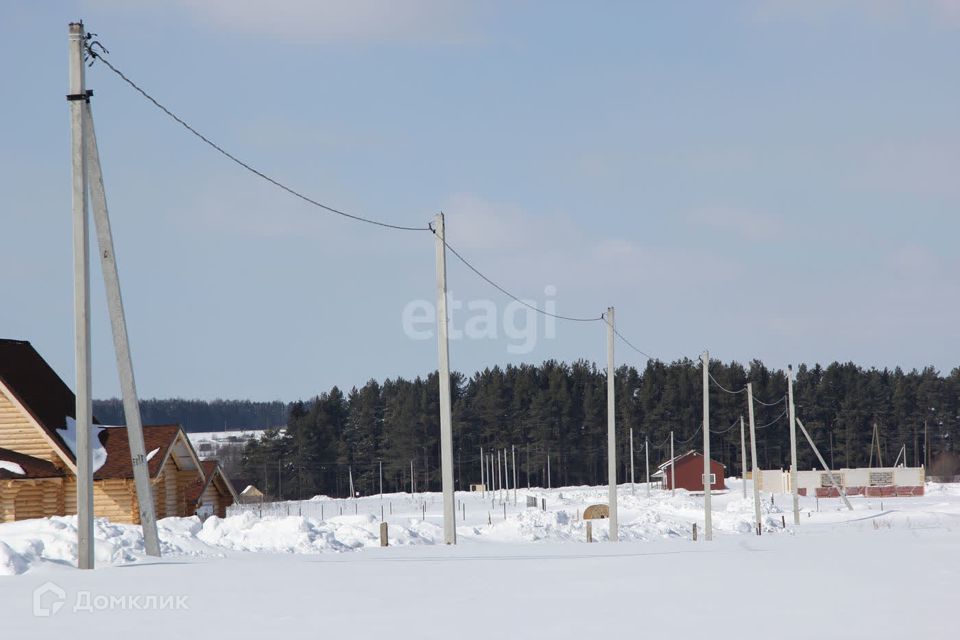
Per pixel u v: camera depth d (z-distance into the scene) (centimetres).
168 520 5491
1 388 6981
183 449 7794
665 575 2661
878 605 1944
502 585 2422
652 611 1916
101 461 7175
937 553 3391
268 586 2392
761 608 1934
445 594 2227
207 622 1806
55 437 6938
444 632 1677
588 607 1983
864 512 15200
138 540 4369
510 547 4734
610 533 8581
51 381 7750
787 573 2666
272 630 1709
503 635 1642
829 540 4772
